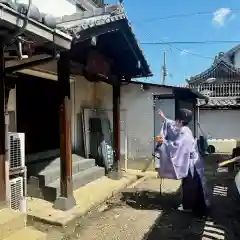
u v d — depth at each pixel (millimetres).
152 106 10297
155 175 9703
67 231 5137
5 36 3713
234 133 19844
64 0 8047
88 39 5594
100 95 10641
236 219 5746
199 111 20406
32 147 7801
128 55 8039
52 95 8602
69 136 5926
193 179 6082
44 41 3941
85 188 7566
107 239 4859
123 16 6086
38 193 6523
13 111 6676
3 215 3979
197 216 5938
